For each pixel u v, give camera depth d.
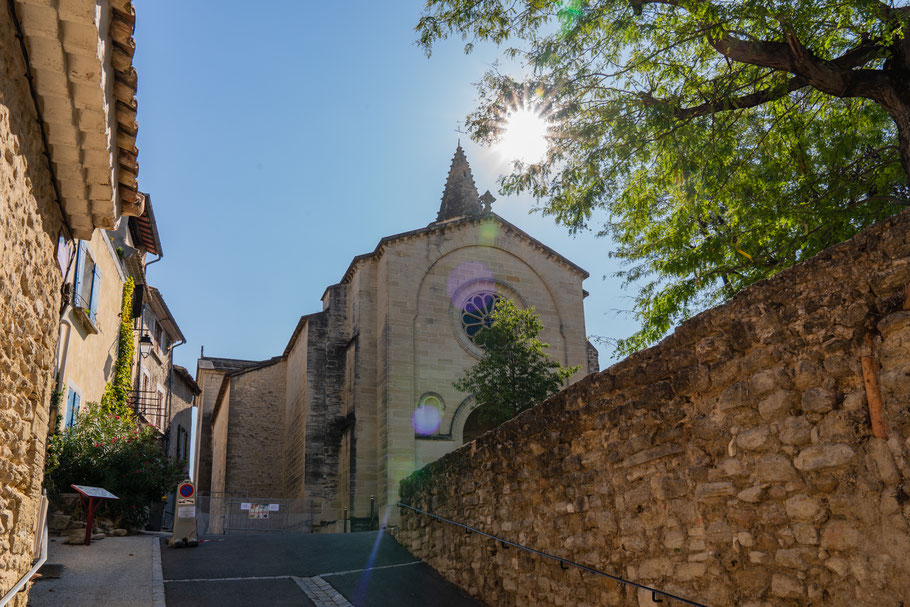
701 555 6.66
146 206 23.84
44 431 7.78
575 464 8.86
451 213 36.81
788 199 14.04
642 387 7.77
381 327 29.41
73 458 15.88
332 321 31.25
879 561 4.99
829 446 5.48
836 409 5.49
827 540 5.41
